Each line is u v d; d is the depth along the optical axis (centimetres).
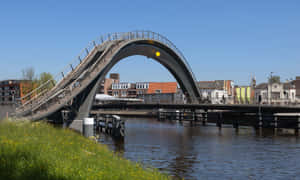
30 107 3384
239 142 3102
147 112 9225
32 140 1357
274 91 11169
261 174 1789
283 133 3988
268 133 3997
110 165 1230
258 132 4150
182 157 2281
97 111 9519
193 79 7281
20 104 3369
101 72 4550
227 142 3103
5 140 1184
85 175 957
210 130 4491
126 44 5231
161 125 5525
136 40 5522
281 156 2338
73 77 4216
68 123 4416
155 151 2547
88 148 1653
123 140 3262
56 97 3797
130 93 13675
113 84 14188
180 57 6788
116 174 1055
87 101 4444
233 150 2603
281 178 1709
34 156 1054
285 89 11450
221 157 2289
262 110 5566
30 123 1864
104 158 1428
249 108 5369
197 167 1947
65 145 1488
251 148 2719
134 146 2823
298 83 12594
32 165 952
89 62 4625
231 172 1828
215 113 6412
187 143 3038
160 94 9650
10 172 859
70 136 1919
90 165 1122
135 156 2300
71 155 1255
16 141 1237
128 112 9331
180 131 4306
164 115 7350
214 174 1775
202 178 1683
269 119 4806
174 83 12800
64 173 940
